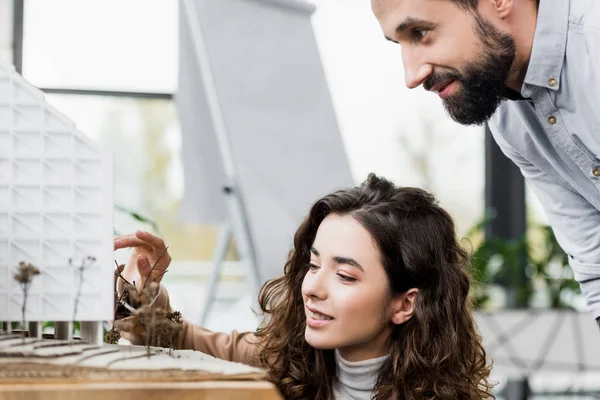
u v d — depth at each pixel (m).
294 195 2.78
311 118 2.93
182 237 3.59
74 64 3.30
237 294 3.61
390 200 1.25
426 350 1.25
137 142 3.49
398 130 3.70
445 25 1.16
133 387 0.71
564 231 1.55
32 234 0.91
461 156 3.79
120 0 3.36
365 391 1.25
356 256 1.19
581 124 1.30
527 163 1.55
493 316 2.65
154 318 0.88
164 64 3.43
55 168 0.92
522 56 1.25
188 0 2.77
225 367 0.81
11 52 3.10
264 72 2.85
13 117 0.92
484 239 3.66
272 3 2.95
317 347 1.19
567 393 3.79
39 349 0.83
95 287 0.91
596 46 1.21
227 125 2.70
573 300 3.47
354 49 3.63
